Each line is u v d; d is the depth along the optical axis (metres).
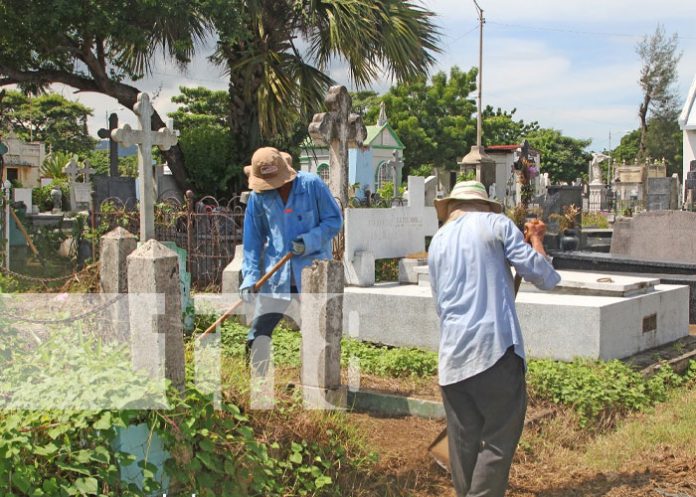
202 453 3.42
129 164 40.75
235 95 16.69
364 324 7.37
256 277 4.91
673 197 17.86
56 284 8.79
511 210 13.79
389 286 8.41
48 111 49.25
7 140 29.94
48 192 26.78
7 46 15.90
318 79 16.59
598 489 4.19
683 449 4.76
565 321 6.29
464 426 3.58
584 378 5.55
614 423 5.29
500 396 3.47
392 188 22.19
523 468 4.44
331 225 4.97
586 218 23.77
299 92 16.47
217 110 44.62
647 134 45.84
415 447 4.51
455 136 45.31
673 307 7.48
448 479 4.20
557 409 5.28
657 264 10.43
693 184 23.58
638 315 6.80
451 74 47.19
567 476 4.36
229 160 16.95
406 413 5.16
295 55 16.72
